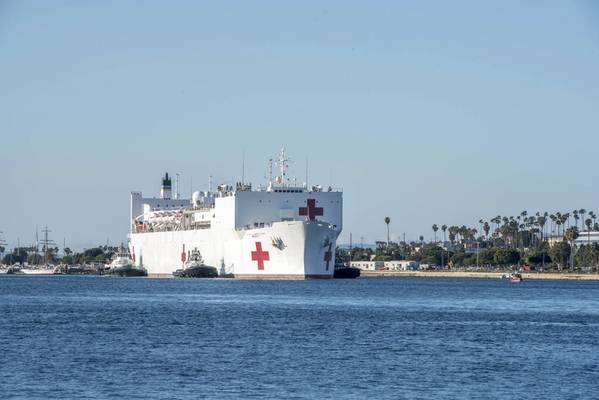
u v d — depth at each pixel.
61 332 163.50
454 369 123.25
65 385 110.00
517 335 164.38
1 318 192.50
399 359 131.50
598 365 128.25
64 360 128.75
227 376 116.31
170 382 112.12
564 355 138.25
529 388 110.62
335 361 128.88
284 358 131.25
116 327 172.62
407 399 103.69
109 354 134.88
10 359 129.38
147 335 159.00
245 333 162.25
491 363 129.00
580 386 112.19
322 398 103.69
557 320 198.00
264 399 102.81
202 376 116.12
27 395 104.50
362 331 166.75
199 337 156.12
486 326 180.50
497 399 104.56
